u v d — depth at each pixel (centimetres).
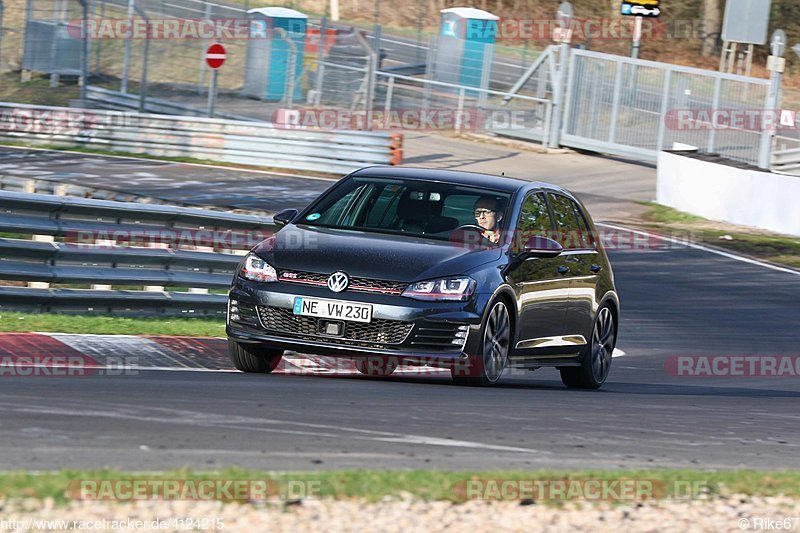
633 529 1505
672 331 4894
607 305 3544
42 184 6844
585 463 1912
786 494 1716
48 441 1794
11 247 3562
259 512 1466
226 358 3244
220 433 1942
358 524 1446
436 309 2745
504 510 1546
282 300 2784
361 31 15325
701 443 2206
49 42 11938
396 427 2120
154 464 1686
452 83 12000
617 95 10494
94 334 3381
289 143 8981
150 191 7544
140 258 3841
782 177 7975
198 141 9144
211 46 10006
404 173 3241
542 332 3145
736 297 5844
